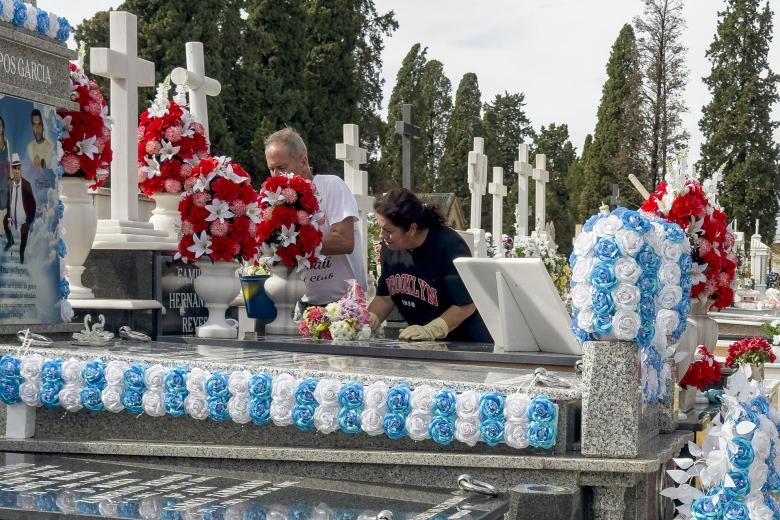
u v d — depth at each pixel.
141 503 3.13
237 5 34.31
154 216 6.75
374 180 44.56
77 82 5.45
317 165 39.25
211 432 3.95
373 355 5.18
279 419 3.74
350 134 12.55
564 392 3.52
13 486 3.35
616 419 3.47
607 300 3.45
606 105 56.94
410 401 3.62
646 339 3.53
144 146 6.55
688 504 3.77
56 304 4.94
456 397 3.57
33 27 4.71
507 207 61.28
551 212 65.50
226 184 5.61
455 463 3.56
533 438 3.47
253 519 2.96
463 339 6.07
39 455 3.95
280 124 35.59
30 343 4.26
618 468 3.41
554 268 18.94
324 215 6.18
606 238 3.49
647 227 3.51
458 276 5.98
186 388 3.90
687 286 4.48
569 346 4.94
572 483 3.48
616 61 56.84
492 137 64.44
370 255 14.30
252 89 34.41
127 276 5.94
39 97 4.79
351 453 3.67
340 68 40.12
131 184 6.27
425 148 61.50
